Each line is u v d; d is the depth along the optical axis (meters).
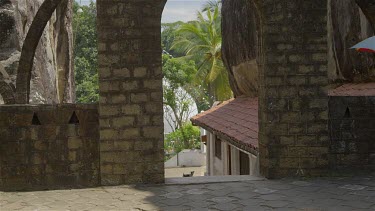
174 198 6.76
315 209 5.98
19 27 11.88
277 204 6.28
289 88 7.82
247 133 11.23
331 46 12.47
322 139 7.87
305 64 7.83
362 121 8.03
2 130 7.46
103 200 6.75
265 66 7.82
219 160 16.16
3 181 7.47
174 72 27.56
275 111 7.83
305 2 7.80
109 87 7.50
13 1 11.76
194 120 17.56
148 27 7.55
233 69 16.95
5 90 9.08
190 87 29.52
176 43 27.94
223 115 15.70
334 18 12.37
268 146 7.84
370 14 9.29
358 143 8.04
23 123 7.50
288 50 7.81
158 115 7.61
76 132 7.61
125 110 7.54
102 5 7.43
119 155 7.56
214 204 6.38
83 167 7.62
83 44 30.61
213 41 26.23
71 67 16.67
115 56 7.48
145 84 7.57
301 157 7.86
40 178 7.54
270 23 7.78
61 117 7.58
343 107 8.04
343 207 6.05
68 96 15.98
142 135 7.59
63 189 7.53
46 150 7.55
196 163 25.39
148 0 7.52
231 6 16.33
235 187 7.34
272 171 7.84
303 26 7.81
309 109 7.86
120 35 7.48
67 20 15.83
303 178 7.82
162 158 7.64
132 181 7.60
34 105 7.53
